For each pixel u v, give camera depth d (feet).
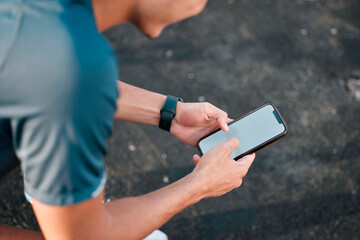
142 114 4.84
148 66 10.29
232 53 10.89
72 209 2.80
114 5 2.85
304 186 8.26
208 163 3.90
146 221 3.39
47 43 2.47
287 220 7.70
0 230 4.09
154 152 8.55
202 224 7.47
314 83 10.40
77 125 2.52
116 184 7.93
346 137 9.27
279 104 9.79
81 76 2.48
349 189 8.32
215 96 9.82
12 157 3.00
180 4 2.87
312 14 12.37
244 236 7.41
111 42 10.76
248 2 12.44
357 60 11.16
